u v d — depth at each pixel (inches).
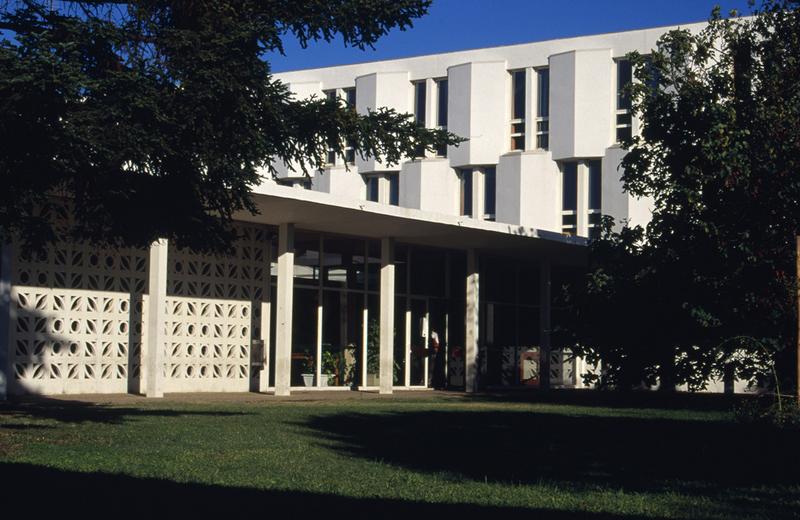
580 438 496.1
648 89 796.6
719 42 1113.4
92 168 409.1
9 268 714.2
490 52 1481.3
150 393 791.7
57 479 317.4
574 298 842.2
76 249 797.2
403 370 1136.8
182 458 380.8
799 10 757.3
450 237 1034.1
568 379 1403.8
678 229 752.3
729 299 728.3
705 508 289.0
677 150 774.5
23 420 535.8
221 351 924.6
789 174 705.0
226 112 423.5
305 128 489.1
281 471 351.9
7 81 352.8
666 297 776.3
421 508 277.0
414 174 1512.1
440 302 1189.1
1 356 711.1
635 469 377.7
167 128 411.2
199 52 408.5
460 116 1482.5
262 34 423.8
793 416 545.0
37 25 416.8
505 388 1258.6
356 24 470.6
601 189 1390.3
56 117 376.2
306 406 719.1
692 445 462.0
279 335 904.9
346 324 1064.2
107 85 392.2
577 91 1401.3
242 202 474.3
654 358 817.5
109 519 251.9
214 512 263.6
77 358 797.2
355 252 1075.9
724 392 1203.2
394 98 1542.8
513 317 1304.1
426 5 474.6
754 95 758.5
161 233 474.9
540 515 270.1
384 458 399.9
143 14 419.5
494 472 363.3
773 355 714.2
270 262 967.0
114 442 430.9
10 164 385.1
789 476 360.8
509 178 1445.6
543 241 1063.6
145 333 844.0
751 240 709.3
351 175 1577.3
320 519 257.0
